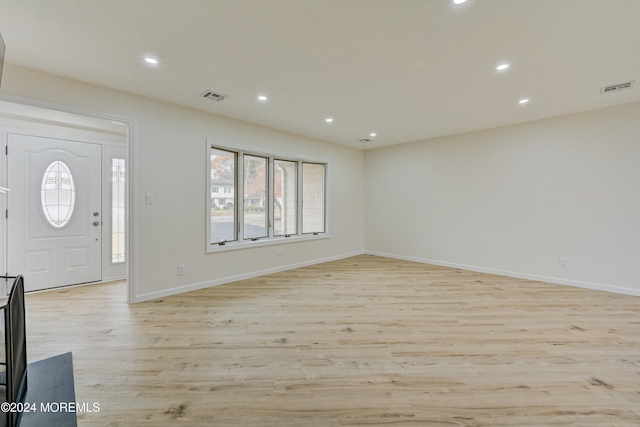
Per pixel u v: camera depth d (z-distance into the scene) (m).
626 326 2.65
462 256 5.02
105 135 4.12
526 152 4.31
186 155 3.66
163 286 3.47
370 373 1.93
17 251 3.47
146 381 1.82
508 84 2.97
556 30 2.05
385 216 6.12
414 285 4.01
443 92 3.19
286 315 2.92
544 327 2.64
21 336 1.50
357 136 5.24
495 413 1.56
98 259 4.09
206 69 2.65
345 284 4.06
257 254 4.54
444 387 1.78
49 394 1.62
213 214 4.11
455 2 1.76
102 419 1.50
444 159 5.22
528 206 4.31
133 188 3.22
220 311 3.02
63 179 3.78
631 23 1.96
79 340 2.37
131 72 2.70
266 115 4.00
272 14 1.88
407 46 2.27
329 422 1.50
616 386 1.79
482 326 2.66
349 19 1.93
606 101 3.46
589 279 3.83
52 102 2.72
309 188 5.55
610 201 3.67
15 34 2.09
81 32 2.07
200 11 1.84
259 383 1.81
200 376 1.88
